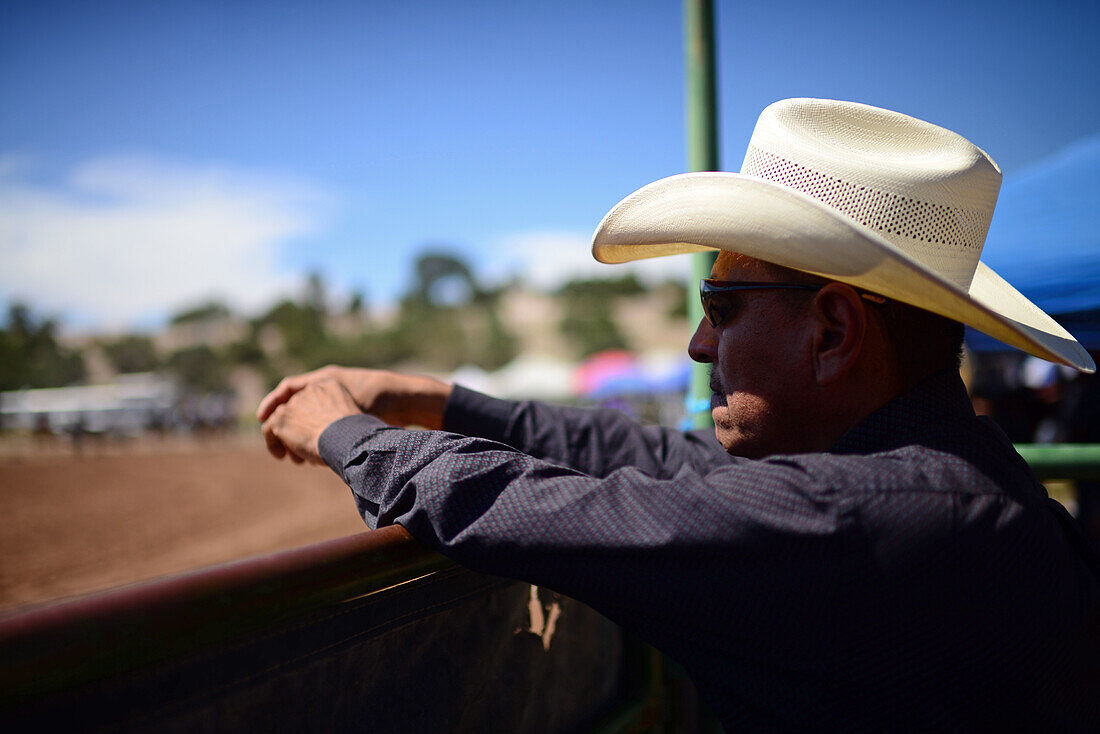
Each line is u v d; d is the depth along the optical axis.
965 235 1.03
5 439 47.00
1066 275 4.31
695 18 1.83
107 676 0.56
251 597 0.66
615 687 1.47
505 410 1.45
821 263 0.92
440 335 112.81
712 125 1.82
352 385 1.45
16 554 12.05
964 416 0.99
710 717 1.63
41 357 117.50
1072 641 0.91
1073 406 4.80
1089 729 0.93
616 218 1.11
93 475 25.28
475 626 1.07
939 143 1.06
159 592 0.60
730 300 1.03
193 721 0.67
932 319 1.00
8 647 0.51
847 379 0.98
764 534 0.83
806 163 1.02
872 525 0.83
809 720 0.85
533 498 0.89
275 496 19.45
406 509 0.96
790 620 0.84
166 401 51.41
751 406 1.03
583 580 0.87
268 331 123.94
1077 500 3.89
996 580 0.86
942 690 0.84
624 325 123.06
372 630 0.87
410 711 0.94
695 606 0.85
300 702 0.78
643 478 0.89
